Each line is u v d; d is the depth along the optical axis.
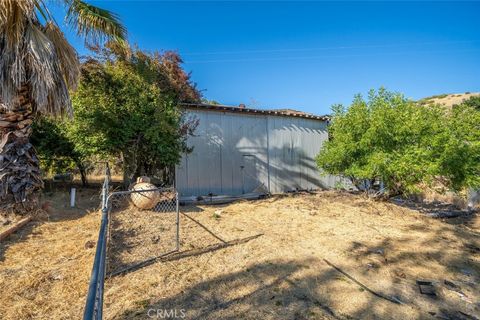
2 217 5.16
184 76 11.86
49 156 9.48
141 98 7.42
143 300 2.99
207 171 9.51
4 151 5.28
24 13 4.77
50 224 5.35
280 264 4.06
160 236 4.93
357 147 8.22
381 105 8.05
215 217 6.41
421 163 6.97
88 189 9.95
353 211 7.64
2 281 3.23
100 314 1.83
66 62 5.59
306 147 11.99
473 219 8.38
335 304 3.14
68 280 3.30
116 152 8.07
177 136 7.84
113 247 4.31
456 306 3.30
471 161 7.17
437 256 4.73
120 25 6.57
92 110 7.09
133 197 6.52
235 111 10.06
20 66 4.82
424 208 9.48
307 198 9.27
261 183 10.68
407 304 3.25
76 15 6.09
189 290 3.24
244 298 3.14
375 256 4.55
